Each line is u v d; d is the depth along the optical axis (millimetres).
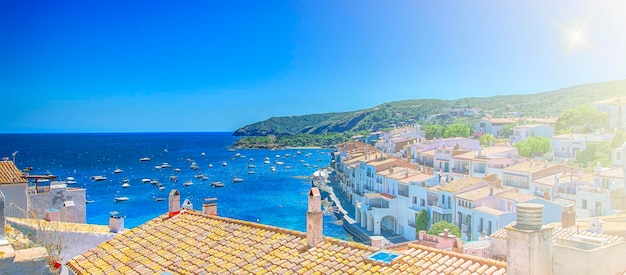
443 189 76812
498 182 80250
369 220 88125
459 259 18406
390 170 101312
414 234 81625
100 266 23750
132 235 27109
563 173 84000
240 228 25109
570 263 17906
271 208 123562
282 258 21047
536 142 126000
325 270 19406
